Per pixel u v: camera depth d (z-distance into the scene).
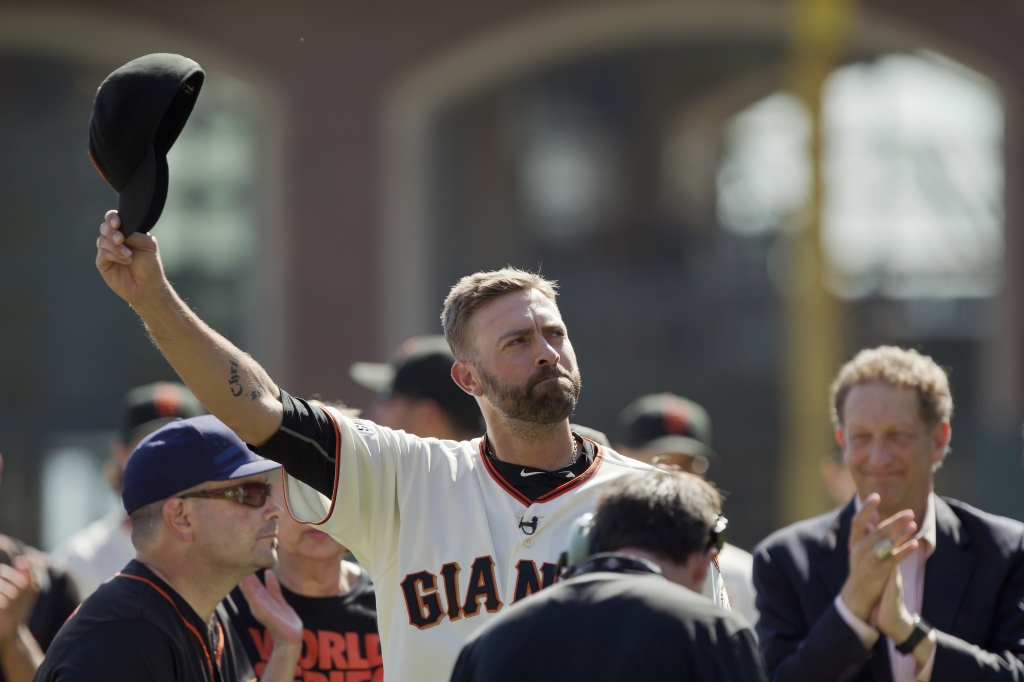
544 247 62.59
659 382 60.75
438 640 8.28
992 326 47.88
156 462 8.93
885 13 46.84
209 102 50.66
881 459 9.90
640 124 63.47
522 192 62.50
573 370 8.66
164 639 8.42
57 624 12.71
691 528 7.32
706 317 61.53
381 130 46.78
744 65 62.00
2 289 53.69
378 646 10.28
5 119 53.50
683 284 62.25
